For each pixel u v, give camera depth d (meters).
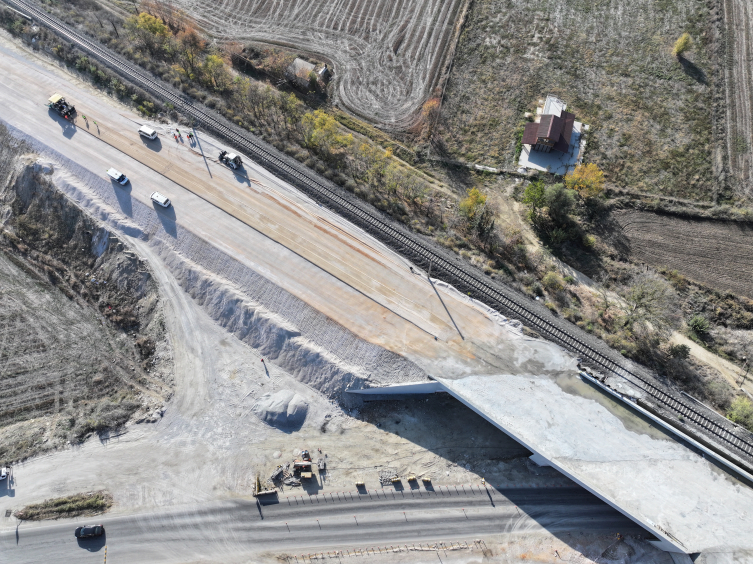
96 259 61.25
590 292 56.34
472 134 71.12
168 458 50.34
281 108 70.69
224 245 59.06
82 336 57.44
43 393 54.28
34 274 60.91
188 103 69.50
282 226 59.94
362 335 53.31
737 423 47.56
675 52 74.38
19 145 66.56
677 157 67.19
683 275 58.75
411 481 48.66
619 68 74.62
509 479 48.69
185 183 62.88
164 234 60.41
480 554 45.78
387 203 61.97
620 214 63.53
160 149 65.44
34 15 77.12
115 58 73.31
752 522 42.97
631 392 49.22
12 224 63.72
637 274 58.19
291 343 54.56
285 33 81.44
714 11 76.81
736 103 69.75
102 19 80.38
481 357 51.50
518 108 72.31
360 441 50.94
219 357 55.56
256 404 52.78
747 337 54.00
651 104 71.38
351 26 81.56
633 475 45.28
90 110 68.62
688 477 45.03
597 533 46.16
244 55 78.62
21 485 48.91
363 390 52.22
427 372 50.97
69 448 50.81
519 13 80.50
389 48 79.06
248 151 65.19
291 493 48.38
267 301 56.53
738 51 73.44
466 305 54.47
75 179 64.00
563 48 76.81
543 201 60.19
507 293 55.16
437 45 78.81
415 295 55.25
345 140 67.25
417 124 72.50
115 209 62.09
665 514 43.53
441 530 46.84
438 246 58.66
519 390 49.53
